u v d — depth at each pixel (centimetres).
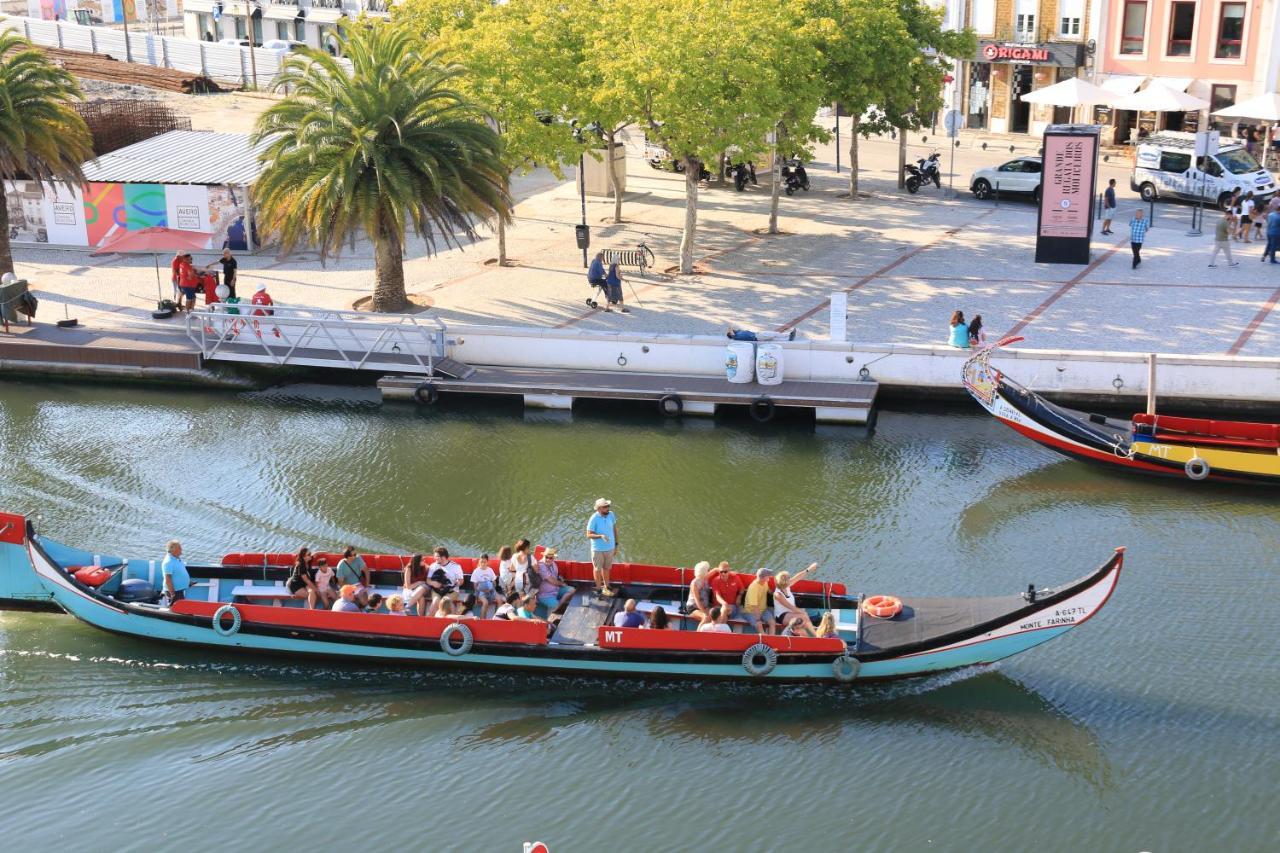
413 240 4984
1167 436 3152
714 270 4575
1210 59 6256
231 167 5000
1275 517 2955
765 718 2288
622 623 2383
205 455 3322
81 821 2042
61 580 2488
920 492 3097
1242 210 4894
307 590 2509
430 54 4028
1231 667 2381
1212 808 2036
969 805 2055
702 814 2045
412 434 3469
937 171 5831
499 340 3812
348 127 3897
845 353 3625
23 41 4328
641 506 3028
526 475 3203
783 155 5450
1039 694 2330
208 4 9625
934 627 2342
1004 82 7062
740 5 4356
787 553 2794
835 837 1988
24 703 2334
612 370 3769
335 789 2114
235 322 3847
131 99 6894
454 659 2388
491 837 1997
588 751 2203
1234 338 3722
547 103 4378
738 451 3347
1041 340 3744
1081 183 4478
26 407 3672
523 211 5494
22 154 4162
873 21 5147
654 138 4425
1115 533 2884
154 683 2400
